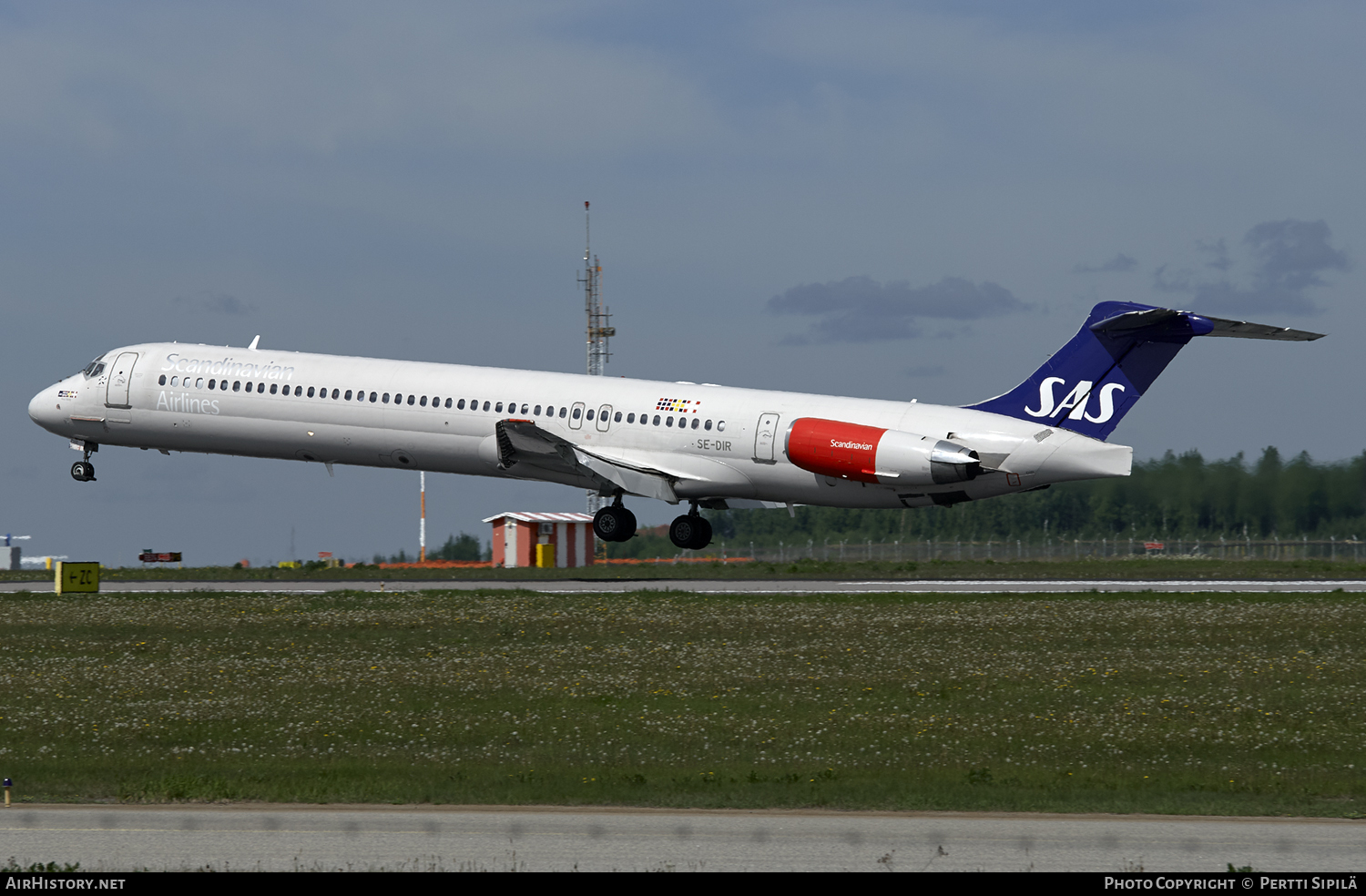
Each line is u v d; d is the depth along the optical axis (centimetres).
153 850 4031
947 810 4728
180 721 6756
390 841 4150
